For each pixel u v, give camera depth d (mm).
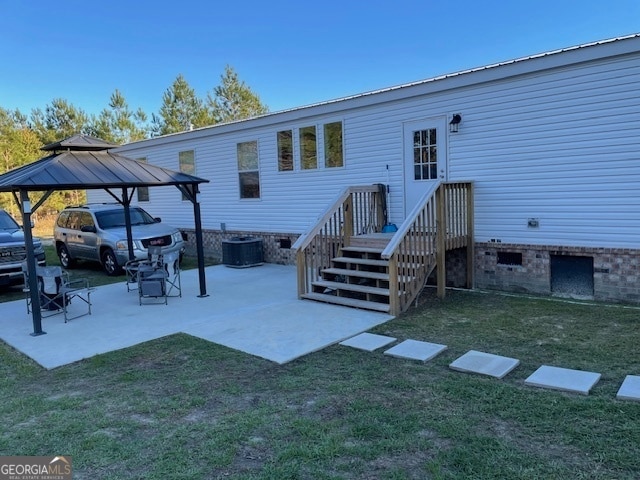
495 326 5641
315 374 4371
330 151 9789
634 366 4219
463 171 7836
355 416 3455
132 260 9516
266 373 4457
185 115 31734
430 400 3672
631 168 6262
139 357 5082
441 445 2998
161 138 13656
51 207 27875
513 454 2842
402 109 8516
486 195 7617
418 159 8391
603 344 4840
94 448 3129
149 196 14820
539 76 6891
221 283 9156
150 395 4031
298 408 3643
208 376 4438
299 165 10422
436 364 4492
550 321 5770
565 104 6703
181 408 3732
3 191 6492
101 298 8148
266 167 11172
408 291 6551
